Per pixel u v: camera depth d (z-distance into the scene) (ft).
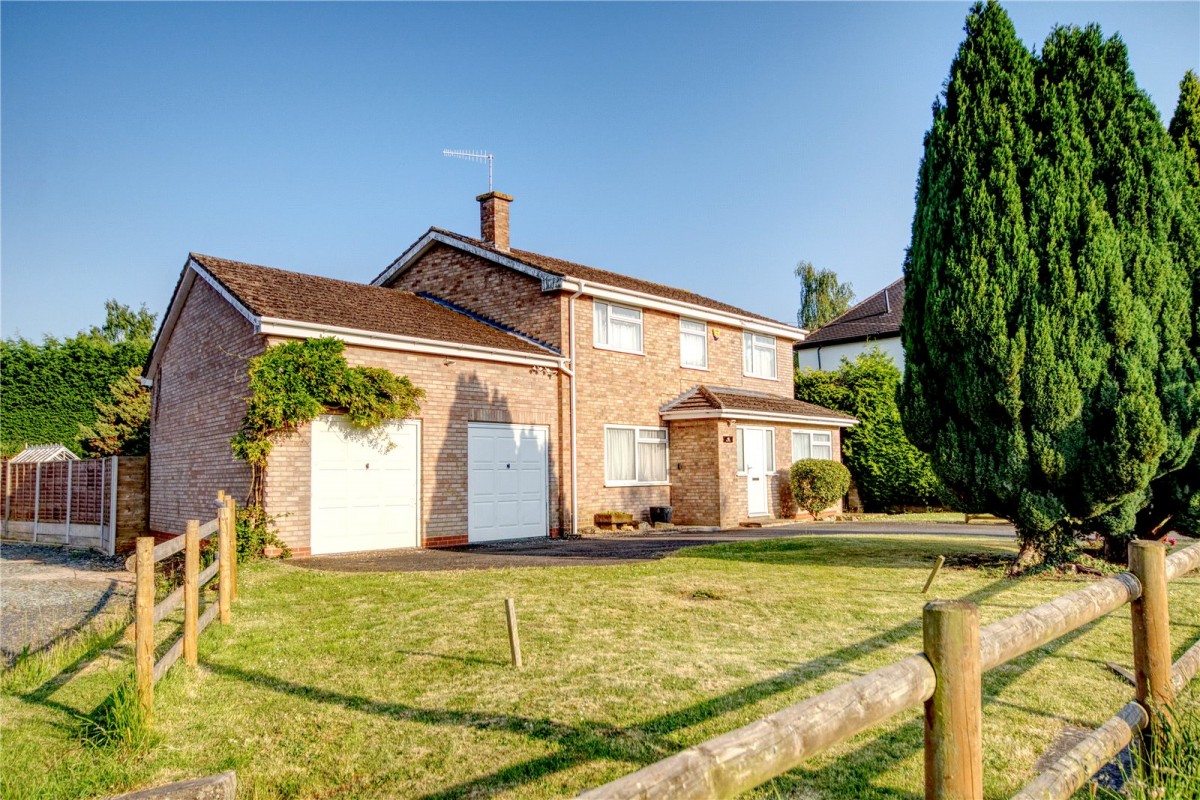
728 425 63.72
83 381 86.28
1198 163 34.96
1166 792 11.30
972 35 32.99
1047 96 31.58
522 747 14.76
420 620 24.72
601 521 58.70
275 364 40.63
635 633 22.84
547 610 25.89
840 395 83.25
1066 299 30.17
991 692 17.92
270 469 40.60
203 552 39.88
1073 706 17.02
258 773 13.94
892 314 109.19
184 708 17.16
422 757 14.47
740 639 22.12
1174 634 23.21
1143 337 29.91
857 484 82.58
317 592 29.66
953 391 32.76
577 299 59.11
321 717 16.55
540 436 55.31
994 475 31.76
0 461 68.18
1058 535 33.96
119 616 29.07
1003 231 31.01
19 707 17.58
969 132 32.35
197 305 52.31
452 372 49.67
